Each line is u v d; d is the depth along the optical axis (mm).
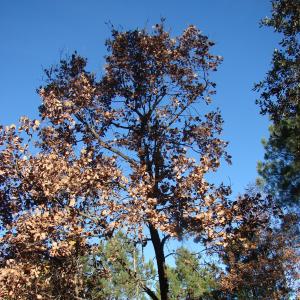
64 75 12703
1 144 10500
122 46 13023
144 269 11258
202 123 12719
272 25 10117
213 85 12977
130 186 10398
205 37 13000
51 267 10664
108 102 12984
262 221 10797
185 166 10734
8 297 9312
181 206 10312
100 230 10219
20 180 10430
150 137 12266
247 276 18250
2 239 9453
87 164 11227
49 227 9438
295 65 9820
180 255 11141
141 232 9836
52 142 11852
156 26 13078
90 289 11898
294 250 20844
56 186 10031
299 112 10102
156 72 12961
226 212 10039
